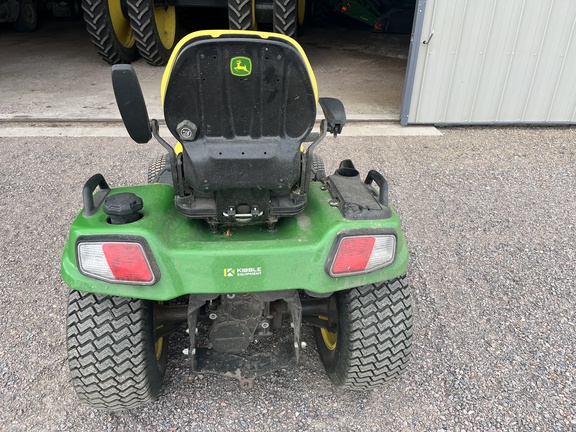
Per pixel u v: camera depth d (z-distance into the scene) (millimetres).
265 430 2158
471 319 2838
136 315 1896
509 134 5770
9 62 8133
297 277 1846
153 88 6801
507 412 2260
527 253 3469
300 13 9992
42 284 3047
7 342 2594
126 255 1740
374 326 1972
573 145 5453
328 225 1854
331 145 5258
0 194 4117
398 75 7883
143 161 4770
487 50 5492
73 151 4969
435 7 5223
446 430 2174
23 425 2154
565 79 5707
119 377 1902
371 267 1872
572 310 2920
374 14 11023
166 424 2174
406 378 2441
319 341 2465
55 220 3758
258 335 2113
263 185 1799
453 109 5824
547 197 4277
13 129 5473
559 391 2371
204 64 1610
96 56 8570
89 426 2158
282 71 1642
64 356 2520
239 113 1724
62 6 11586
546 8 5297
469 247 3525
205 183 1777
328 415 2238
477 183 4500
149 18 7336
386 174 4629
